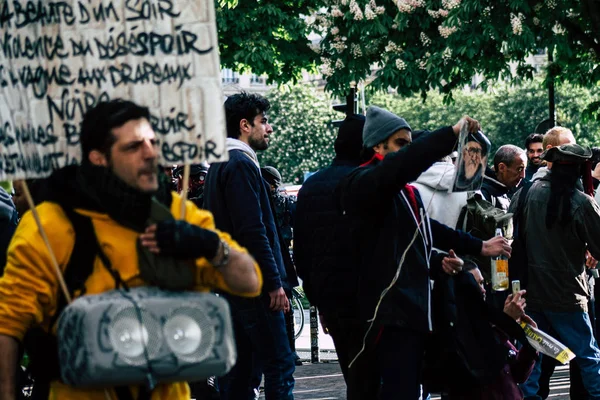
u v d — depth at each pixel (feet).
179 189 33.42
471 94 236.84
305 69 85.61
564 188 29.30
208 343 13.12
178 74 14.98
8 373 13.48
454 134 19.22
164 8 14.98
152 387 12.91
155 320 12.90
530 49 69.00
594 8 66.39
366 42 73.20
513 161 33.30
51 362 13.66
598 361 29.86
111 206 13.41
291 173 237.66
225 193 25.55
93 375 12.67
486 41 67.56
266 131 26.94
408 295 21.04
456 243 22.70
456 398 21.85
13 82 14.85
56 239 13.42
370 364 23.63
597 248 29.04
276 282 25.46
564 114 214.28
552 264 29.55
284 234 52.34
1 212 21.47
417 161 19.42
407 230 21.22
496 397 21.59
